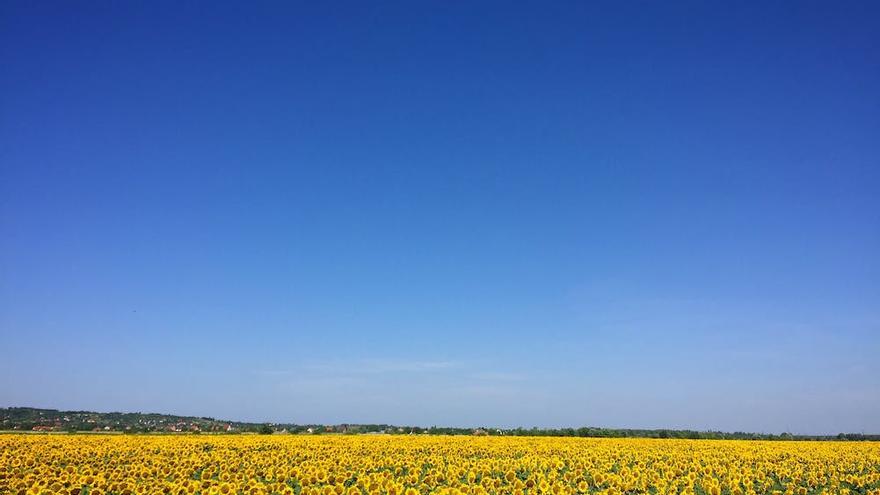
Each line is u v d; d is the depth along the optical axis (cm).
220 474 3681
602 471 4144
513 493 3177
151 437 6019
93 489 3095
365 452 5231
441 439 6775
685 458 5147
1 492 3016
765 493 3781
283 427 10662
